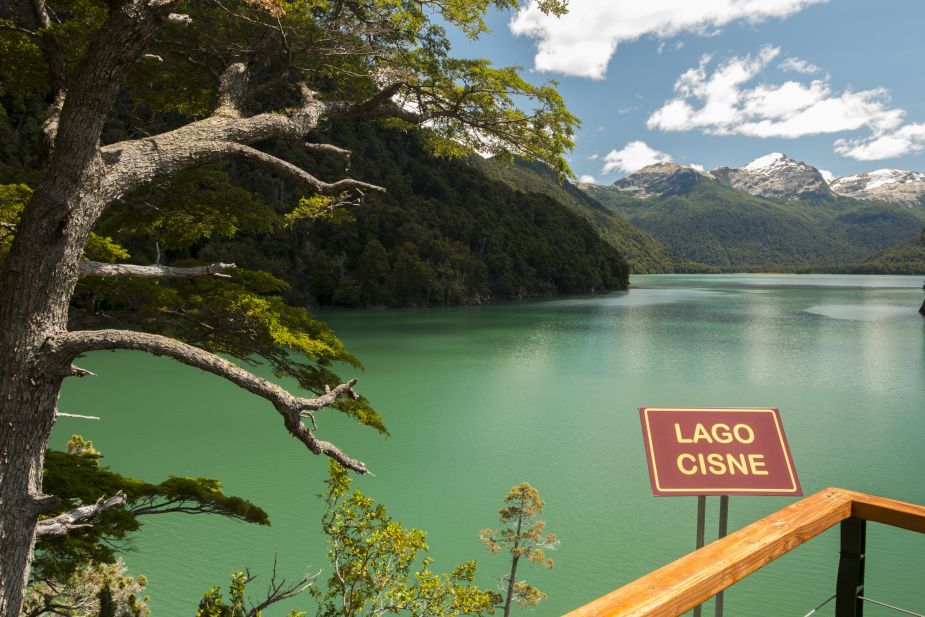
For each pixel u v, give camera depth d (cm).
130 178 587
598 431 3080
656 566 1752
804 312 9769
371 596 995
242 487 2273
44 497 543
